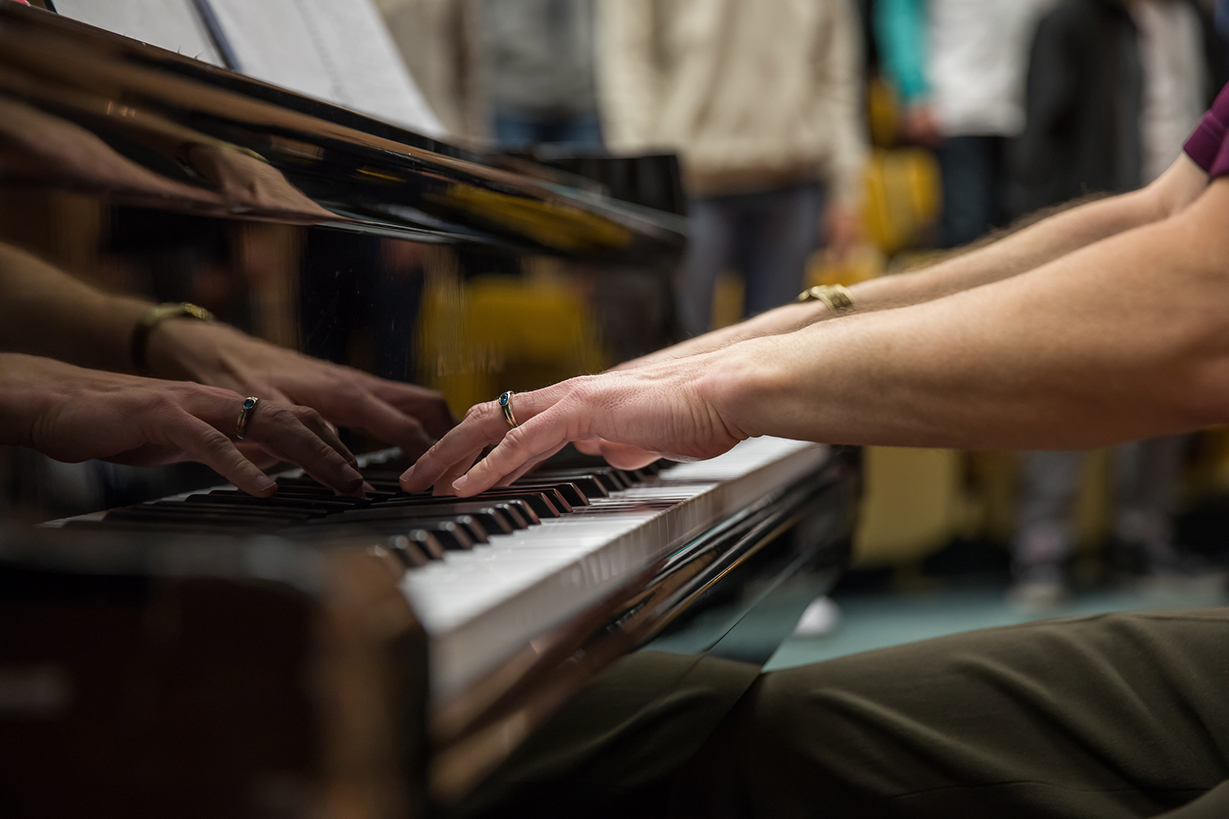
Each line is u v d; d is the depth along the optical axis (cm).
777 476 103
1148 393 60
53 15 54
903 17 357
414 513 59
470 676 39
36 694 35
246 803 33
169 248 65
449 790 35
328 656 31
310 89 108
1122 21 335
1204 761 69
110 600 34
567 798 47
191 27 93
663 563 65
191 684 33
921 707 78
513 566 49
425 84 245
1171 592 352
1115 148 336
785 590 101
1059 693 76
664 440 68
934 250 368
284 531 55
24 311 57
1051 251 95
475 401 98
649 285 140
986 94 352
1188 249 58
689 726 68
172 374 65
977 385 61
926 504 322
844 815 76
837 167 295
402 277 87
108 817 34
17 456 58
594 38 282
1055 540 327
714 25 272
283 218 73
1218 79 380
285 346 73
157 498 66
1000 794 71
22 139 52
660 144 279
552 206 105
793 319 92
